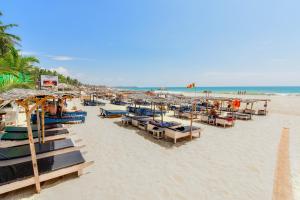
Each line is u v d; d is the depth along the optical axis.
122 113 16.16
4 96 4.36
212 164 6.62
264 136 10.79
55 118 12.09
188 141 9.36
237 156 7.45
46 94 4.95
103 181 5.23
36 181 4.44
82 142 8.68
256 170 6.22
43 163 5.07
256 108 27.05
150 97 14.84
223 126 13.47
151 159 6.93
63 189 4.74
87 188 4.84
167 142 9.06
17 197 4.31
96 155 7.16
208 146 8.63
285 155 7.68
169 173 5.85
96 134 10.16
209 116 14.33
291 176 5.84
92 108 22.25
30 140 4.29
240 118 17.14
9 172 4.50
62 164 5.07
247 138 10.25
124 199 4.45
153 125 10.24
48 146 6.18
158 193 4.73
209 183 5.30
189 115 16.72
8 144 6.83
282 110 24.86
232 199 4.56
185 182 5.32
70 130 10.84
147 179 5.43
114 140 9.15
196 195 4.70
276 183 5.38
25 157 5.35
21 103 4.20
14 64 14.05
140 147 8.23
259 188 5.09
